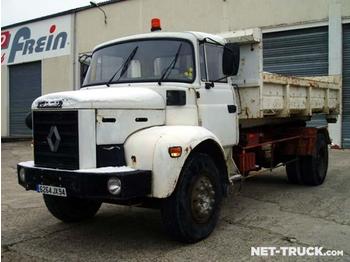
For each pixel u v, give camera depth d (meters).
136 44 5.66
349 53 14.11
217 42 5.82
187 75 5.36
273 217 5.91
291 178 8.25
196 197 4.86
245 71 6.34
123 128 4.67
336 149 14.06
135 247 4.80
